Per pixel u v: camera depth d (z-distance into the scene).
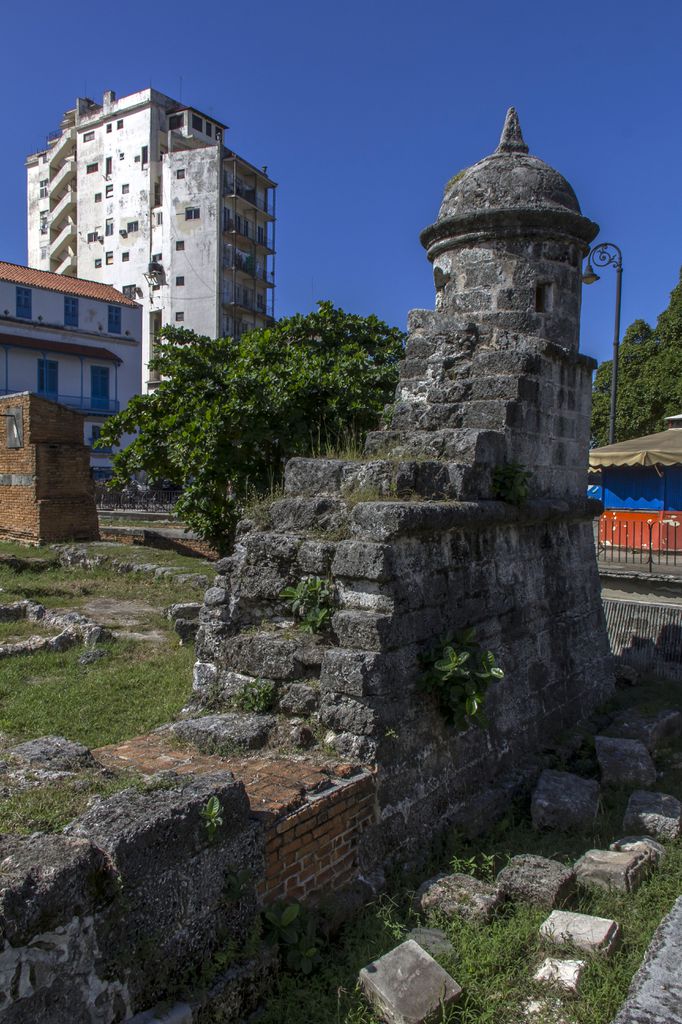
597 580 9.06
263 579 5.81
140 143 50.81
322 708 5.09
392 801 4.96
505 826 5.74
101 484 31.69
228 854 3.69
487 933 4.21
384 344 13.09
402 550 5.33
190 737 5.18
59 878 2.93
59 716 6.95
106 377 41.62
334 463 6.03
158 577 13.95
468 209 8.20
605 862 4.97
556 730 7.53
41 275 41.28
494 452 6.66
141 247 51.00
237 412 10.95
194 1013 3.35
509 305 8.07
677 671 10.47
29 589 12.68
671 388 24.05
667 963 3.61
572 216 8.06
